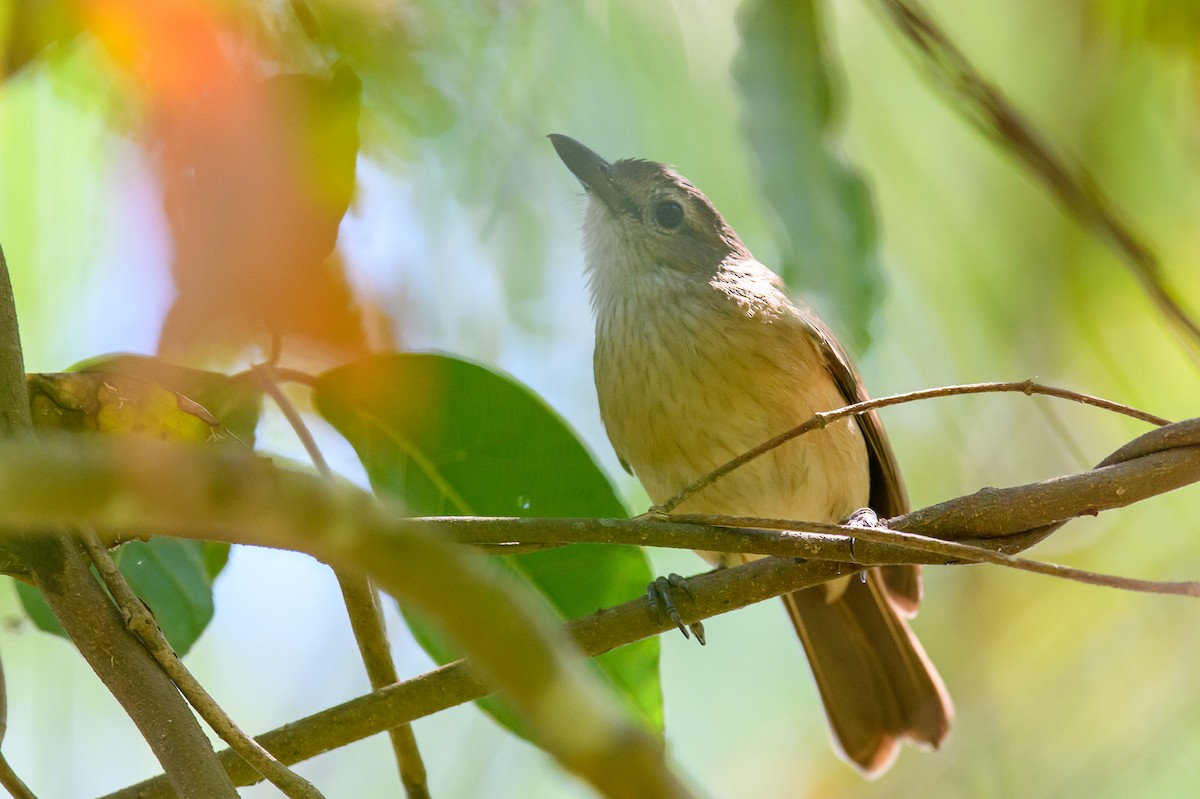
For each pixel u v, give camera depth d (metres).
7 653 7.61
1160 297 7.28
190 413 4.72
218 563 6.09
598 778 2.84
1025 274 9.10
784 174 7.06
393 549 2.80
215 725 4.19
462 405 5.95
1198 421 5.09
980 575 10.56
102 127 6.94
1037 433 9.70
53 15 5.71
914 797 9.79
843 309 7.06
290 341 5.58
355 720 5.00
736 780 9.75
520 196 7.74
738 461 5.14
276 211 5.33
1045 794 9.58
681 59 8.29
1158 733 9.53
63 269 7.13
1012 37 9.02
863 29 8.90
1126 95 8.89
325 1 6.56
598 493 6.12
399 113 6.95
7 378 4.26
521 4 7.50
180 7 5.50
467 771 8.76
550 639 2.90
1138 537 10.18
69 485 2.60
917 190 8.92
